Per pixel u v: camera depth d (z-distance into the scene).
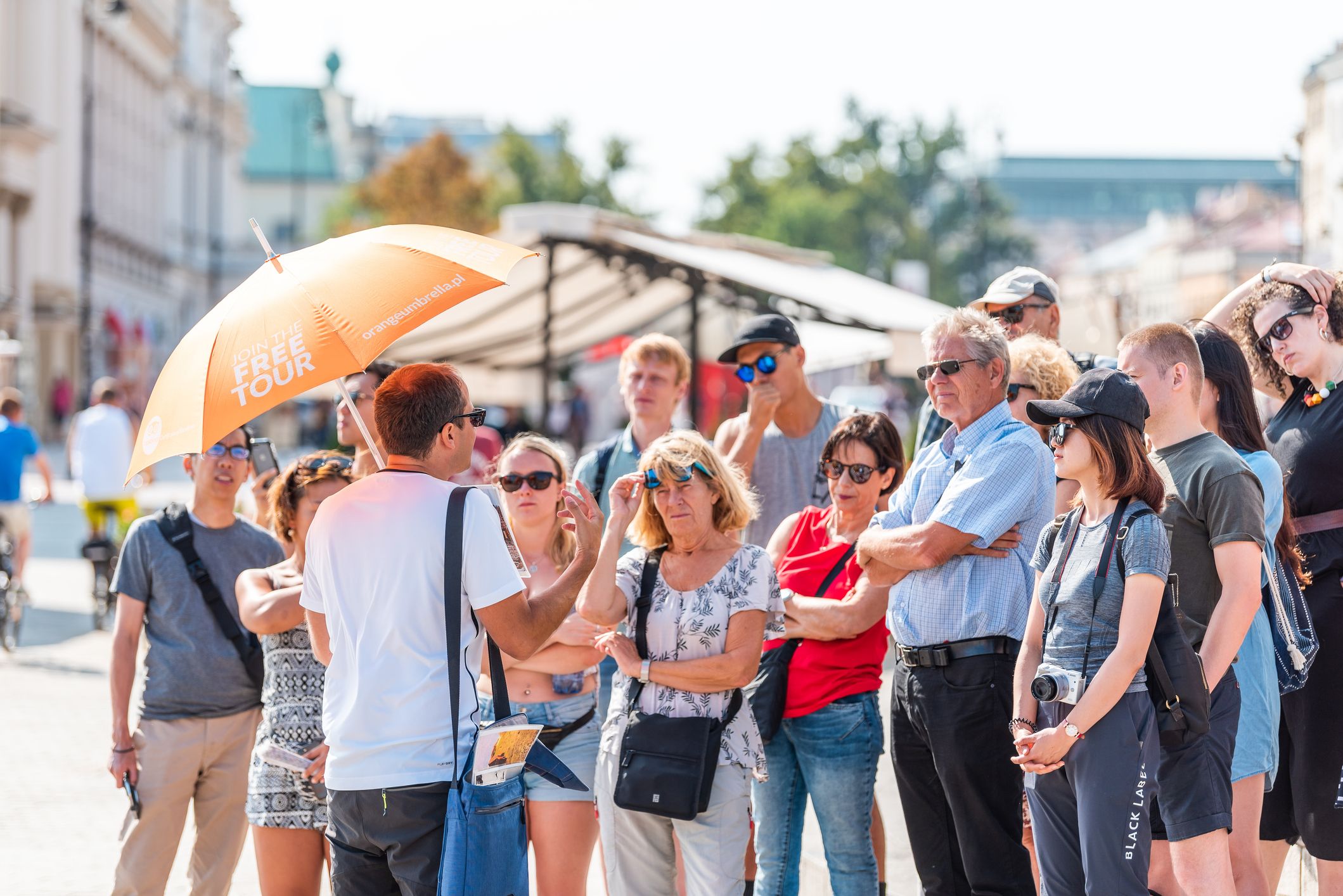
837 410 12.77
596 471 12.80
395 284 8.02
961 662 9.26
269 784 9.85
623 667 9.30
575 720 10.03
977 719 9.22
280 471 12.22
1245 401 9.46
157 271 150.38
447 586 7.82
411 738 7.74
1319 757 9.53
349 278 8.02
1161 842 8.72
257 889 13.08
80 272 107.88
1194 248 150.25
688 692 9.24
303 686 9.95
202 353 7.94
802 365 12.45
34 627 27.97
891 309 26.86
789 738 10.51
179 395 7.86
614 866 9.40
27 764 17.22
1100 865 7.65
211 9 174.50
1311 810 9.56
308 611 8.27
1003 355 9.52
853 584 10.50
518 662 9.99
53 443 92.19
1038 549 8.40
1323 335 9.93
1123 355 8.98
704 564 9.49
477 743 7.76
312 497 10.25
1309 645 9.17
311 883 9.95
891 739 9.91
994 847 9.30
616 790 9.09
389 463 8.23
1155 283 158.38
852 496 10.50
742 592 9.38
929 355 9.62
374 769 7.74
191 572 10.80
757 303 27.56
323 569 8.05
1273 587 9.09
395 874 7.83
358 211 118.50
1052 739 7.64
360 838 7.82
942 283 179.00
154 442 7.79
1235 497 8.44
